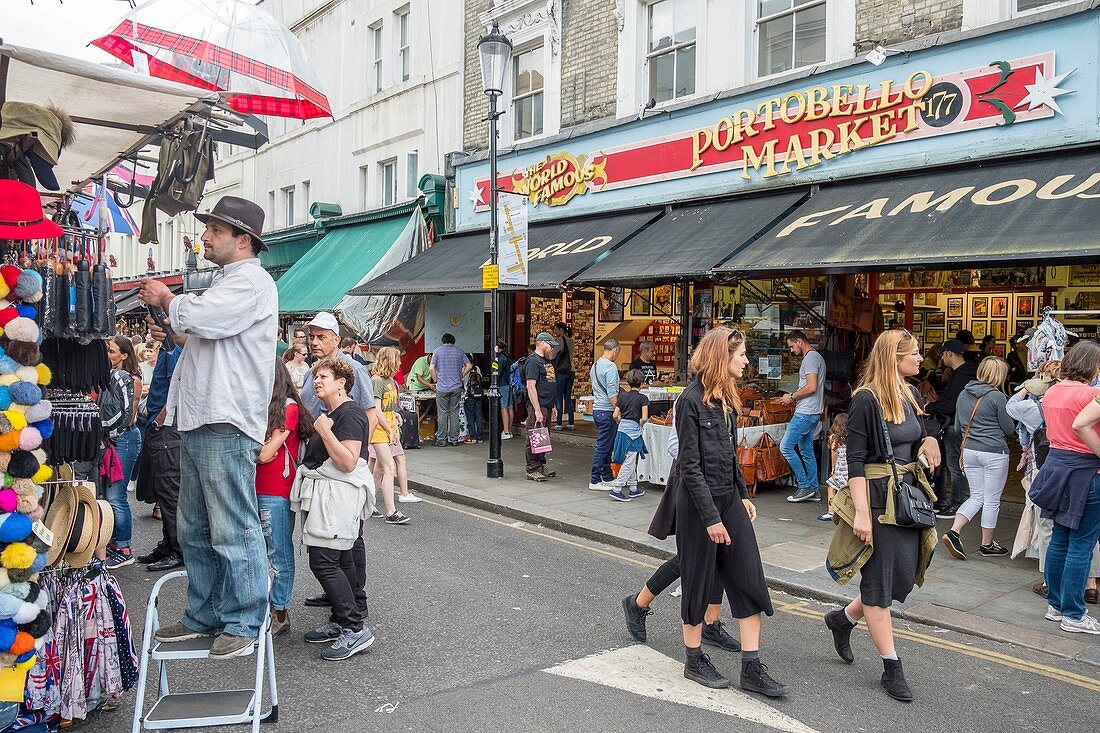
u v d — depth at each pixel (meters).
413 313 15.33
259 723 3.75
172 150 4.24
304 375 8.23
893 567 4.43
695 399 4.52
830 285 10.19
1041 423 6.64
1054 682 4.73
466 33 15.49
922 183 8.66
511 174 14.09
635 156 11.95
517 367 14.63
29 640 3.43
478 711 4.20
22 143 3.72
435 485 10.41
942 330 12.66
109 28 5.21
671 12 11.99
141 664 3.62
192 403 3.73
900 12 9.17
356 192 18.69
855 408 4.46
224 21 5.50
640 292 14.57
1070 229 6.59
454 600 6.04
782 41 10.60
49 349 3.98
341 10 19.34
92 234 4.12
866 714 4.25
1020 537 6.82
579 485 10.52
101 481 6.60
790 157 9.96
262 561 3.82
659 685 4.55
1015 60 8.09
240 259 3.82
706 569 4.51
